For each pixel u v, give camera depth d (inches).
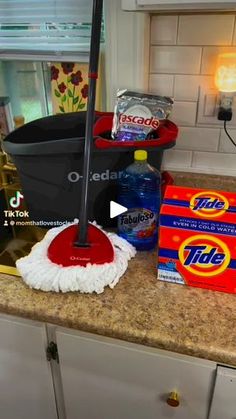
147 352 26.9
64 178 33.9
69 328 28.3
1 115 49.4
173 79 42.5
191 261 28.7
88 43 43.9
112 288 29.4
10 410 37.2
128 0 28.8
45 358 31.1
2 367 33.6
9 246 39.4
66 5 42.3
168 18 39.4
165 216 28.3
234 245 27.3
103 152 32.5
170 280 29.9
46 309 27.6
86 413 33.3
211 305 27.8
